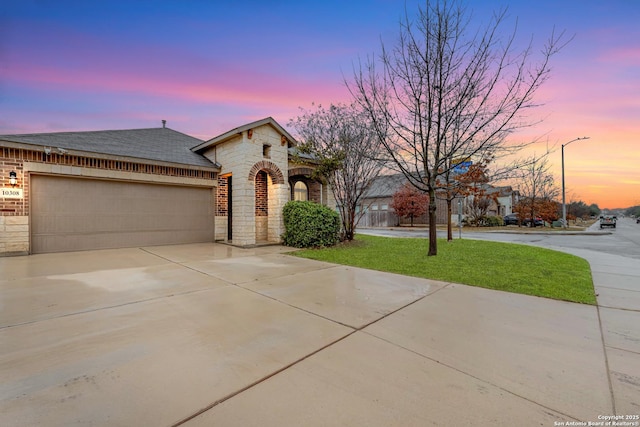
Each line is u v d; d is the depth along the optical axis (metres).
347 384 2.20
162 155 10.41
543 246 11.80
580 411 1.91
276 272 6.07
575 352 2.74
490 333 3.17
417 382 2.23
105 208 8.90
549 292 4.72
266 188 11.45
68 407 1.87
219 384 2.17
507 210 36.81
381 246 10.14
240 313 3.69
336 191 11.46
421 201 24.69
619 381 2.26
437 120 7.71
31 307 3.80
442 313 3.78
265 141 10.34
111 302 4.05
